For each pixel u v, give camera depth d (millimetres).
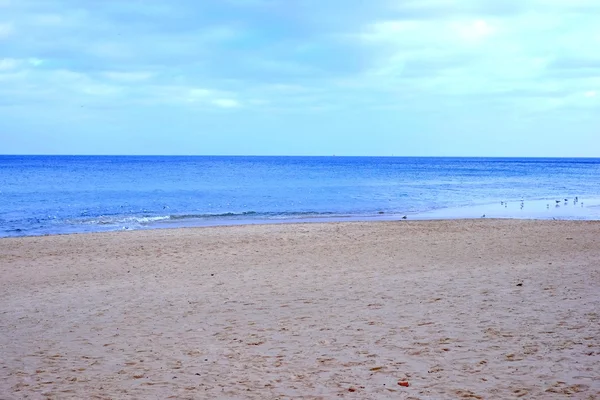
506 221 25406
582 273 12109
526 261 14258
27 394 5871
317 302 10086
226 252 17078
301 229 22781
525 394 5402
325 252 16750
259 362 6781
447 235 20297
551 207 35938
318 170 112562
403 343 7320
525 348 6871
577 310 8742
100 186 56812
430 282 11602
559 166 166625
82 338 8250
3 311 10344
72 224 27438
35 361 7129
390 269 13602
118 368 6746
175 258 16188
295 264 14766
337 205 37719
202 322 8953
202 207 36219
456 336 7531
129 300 10922
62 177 76062
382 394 5559
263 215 31297
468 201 41250
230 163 175000
